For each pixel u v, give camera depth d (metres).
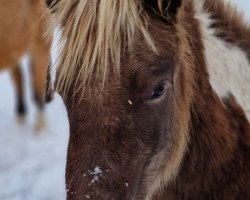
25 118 7.79
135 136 2.67
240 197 3.29
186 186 3.28
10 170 6.58
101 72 2.57
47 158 6.84
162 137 2.83
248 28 3.48
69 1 2.67
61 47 2.65
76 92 2.61
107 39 2.55
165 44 2.73
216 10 3.31
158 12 2.72
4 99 8.55
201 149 3.23
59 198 5.99
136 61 2.62
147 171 2.81
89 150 2.60
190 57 3.04
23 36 6.59
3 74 9.46
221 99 3.24
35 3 6.50
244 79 3.33
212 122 3.20
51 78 2.77
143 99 2.65
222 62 3.26
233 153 3.24
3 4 6.24
